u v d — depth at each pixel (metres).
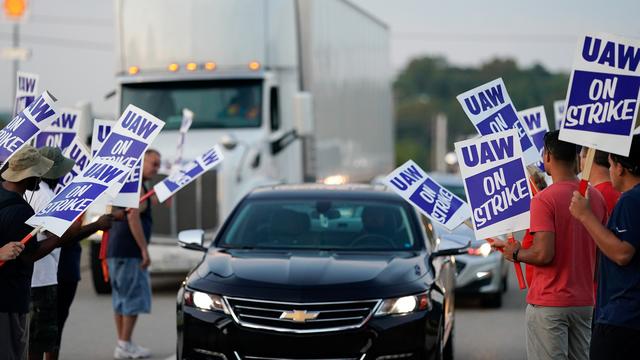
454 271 28.03
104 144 19.33
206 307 22.14
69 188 18.83
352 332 21.52
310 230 25.66
